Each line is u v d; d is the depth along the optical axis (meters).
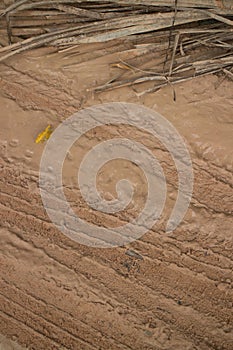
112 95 3.68
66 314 2.98
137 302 3.01
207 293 3.04
